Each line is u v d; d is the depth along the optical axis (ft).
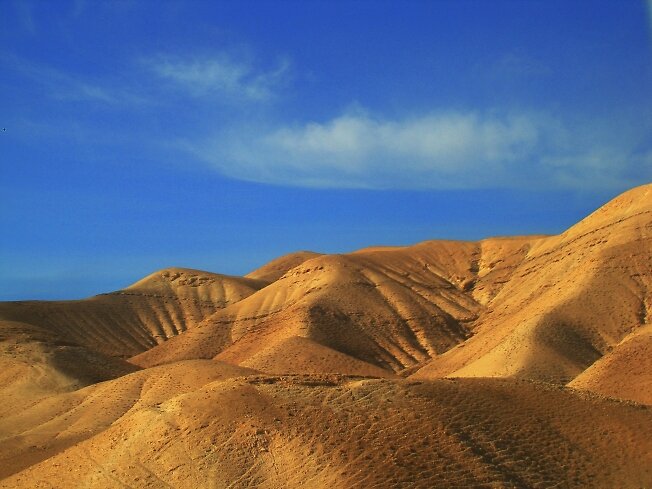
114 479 190.70
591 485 180.24
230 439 188.75
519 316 501.15
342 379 217.56
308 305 600.80
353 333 581.53
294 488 172.86
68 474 200.23
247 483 177.37
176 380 322.34
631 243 515.09
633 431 201.98
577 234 604.90
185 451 189.47
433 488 168.04
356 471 172.76
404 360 558.56
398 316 606.14
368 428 186.80
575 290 478.59
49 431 313.32
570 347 417.49
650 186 582.76
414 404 197.47
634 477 184.75
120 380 344.90
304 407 195.93
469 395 208.23
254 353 570.46
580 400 216.74
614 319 447.42
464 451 180.86
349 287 636.48
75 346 457.68
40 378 406.62
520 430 195.93
